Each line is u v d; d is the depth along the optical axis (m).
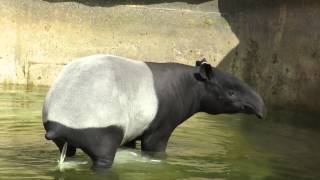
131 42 31.42
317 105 26.78
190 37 31.58
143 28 31.64
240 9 31.55
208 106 16.78
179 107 15.95
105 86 13.65
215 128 20.88
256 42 30.33
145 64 15.45
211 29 31.67
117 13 31.70
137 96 14.62
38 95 26.41
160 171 14.36
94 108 13.38
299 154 17.00
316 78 27.08
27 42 30.98
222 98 16.58
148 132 15.37
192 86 16.39
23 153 15.43
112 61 14.38
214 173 14.51
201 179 13.84
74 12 31.48
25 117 20.55
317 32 27.53
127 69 14.59
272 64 29.28
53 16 31.31
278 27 29.50
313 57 27.47
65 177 13.27
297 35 28.45
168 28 31.70
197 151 16.94
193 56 31.30
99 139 13.42
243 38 30.97
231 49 31.05
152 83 15.15
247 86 16.77
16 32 31.00
